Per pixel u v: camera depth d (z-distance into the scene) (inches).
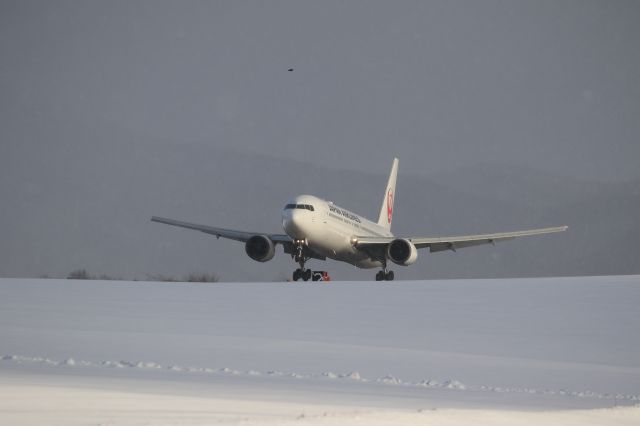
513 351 2156.7
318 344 2174.0
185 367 1695.4
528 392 1534.2
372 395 1336.1
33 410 933.2
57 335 2206.0
